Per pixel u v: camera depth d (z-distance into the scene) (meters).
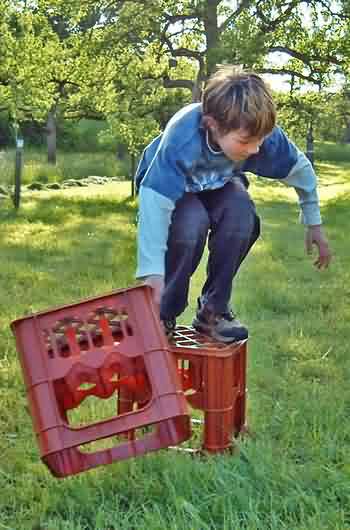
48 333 2.89
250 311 6.89
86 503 3.04
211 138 3.10
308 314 6.84
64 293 7.68
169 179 3.05
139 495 3.11
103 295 2.89
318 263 3.71
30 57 17.78
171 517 2.88
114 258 10.01
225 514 2.90
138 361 2.89
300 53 22.11
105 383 2.90
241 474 3.21
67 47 23.06
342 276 8.84
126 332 2.89
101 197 20.03
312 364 5.16
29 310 6.82
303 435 3.74
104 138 22.69
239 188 3.37
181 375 3.51
